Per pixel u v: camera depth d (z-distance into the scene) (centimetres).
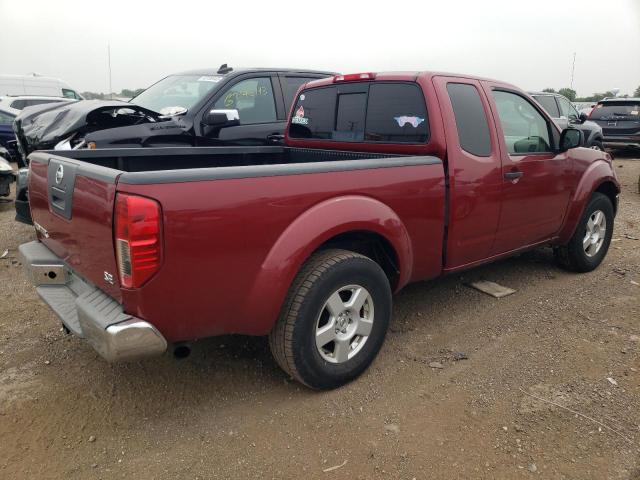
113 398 306
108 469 251
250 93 668
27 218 509
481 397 308
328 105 438
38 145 606
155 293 242
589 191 488
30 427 280
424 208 347
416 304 443
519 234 433
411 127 374
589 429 280
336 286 298
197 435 275
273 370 337
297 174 281
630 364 345
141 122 607
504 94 418
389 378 329
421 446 267
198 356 353
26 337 378
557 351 362
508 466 254
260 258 270
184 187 241
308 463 256
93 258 263
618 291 475
